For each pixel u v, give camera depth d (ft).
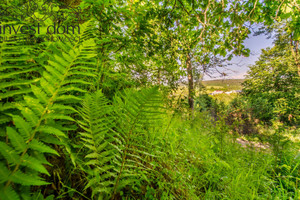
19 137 1.81
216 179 5.66
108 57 6.82
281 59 37.40
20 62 3.31
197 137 8.52
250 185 5.78
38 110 2.18
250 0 11.74
